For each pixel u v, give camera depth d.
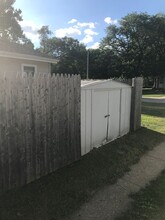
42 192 3.90
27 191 3.88
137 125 8.62
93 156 5.61
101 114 6.50
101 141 6.59
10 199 3.62
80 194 3.96
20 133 3.91
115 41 43.81
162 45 41.22
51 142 4.55
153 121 10.30
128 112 8.16
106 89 6.62
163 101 20.19
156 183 4.57
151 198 4.00
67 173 4.64
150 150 6.56
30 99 4.04
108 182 4.52
